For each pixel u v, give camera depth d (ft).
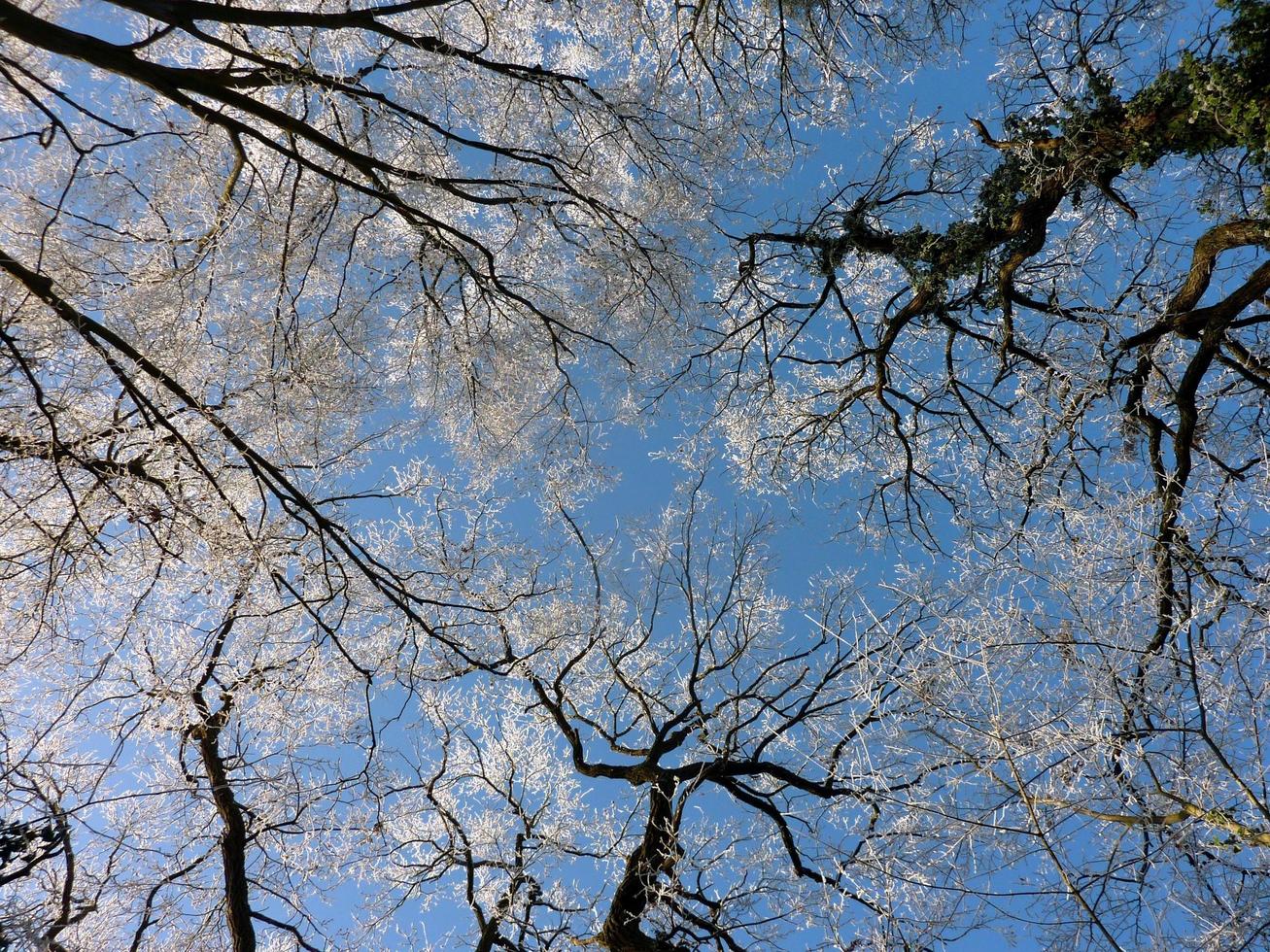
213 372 19.45
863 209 22.09
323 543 16.47
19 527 16.51
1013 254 18.90
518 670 21.59
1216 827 12.66
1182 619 15.06
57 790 16.99
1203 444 18.57
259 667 20.30
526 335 22.59
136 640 19.45
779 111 21.42
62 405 14.92
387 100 16.69
